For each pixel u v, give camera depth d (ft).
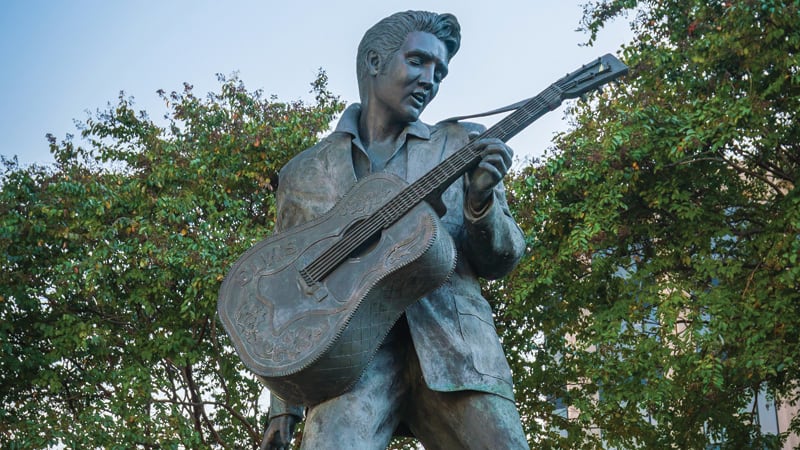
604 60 11.72
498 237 11.38
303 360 10.63
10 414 46.47
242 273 11.35
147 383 46.96
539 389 50.21
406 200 11.02
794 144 47.67
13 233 48.83
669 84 48.78
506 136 11.39
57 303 50.80
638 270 47.50
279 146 49.34
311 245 11.19
